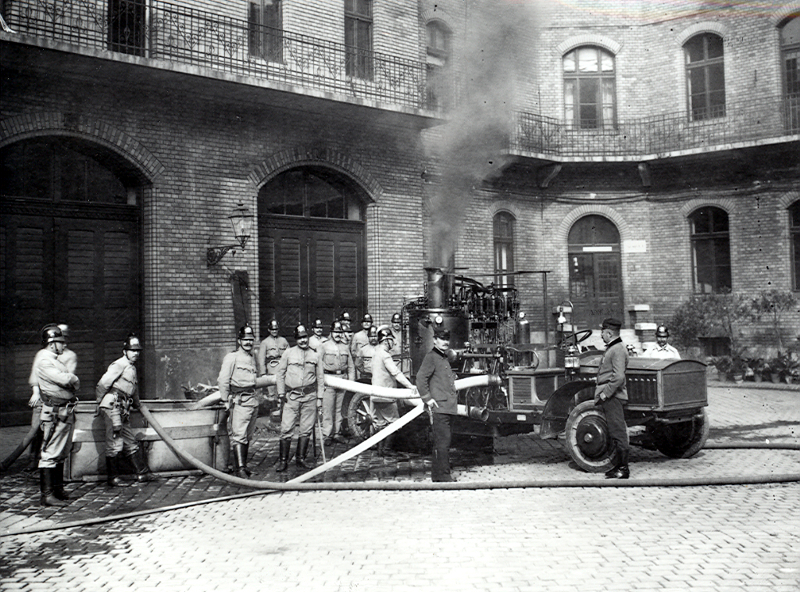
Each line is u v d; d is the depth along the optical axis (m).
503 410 9.27
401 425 8.50
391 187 16.16
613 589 4.79
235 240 13.78
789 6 18.06
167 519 6.77
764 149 17.98
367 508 7.02
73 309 12.58
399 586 4.92
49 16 11.84
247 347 8.89
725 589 4.75
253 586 4.98
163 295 12.96
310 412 9.15
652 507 6.87
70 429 7.61
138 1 12.77
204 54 12.66
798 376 16.48
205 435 8.66
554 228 19.83
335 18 15.11
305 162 14.82
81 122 12.20
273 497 7.56
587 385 8.73
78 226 12.68
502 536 6.01
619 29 19.98
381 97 15.70
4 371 11.92
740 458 9.17
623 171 19.91
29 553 5.80
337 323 11.61
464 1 17.94
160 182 13.01
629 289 19.98
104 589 4.99
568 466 8.94
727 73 18.92
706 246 19.44
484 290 10.38
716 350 18.83
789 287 18.14
